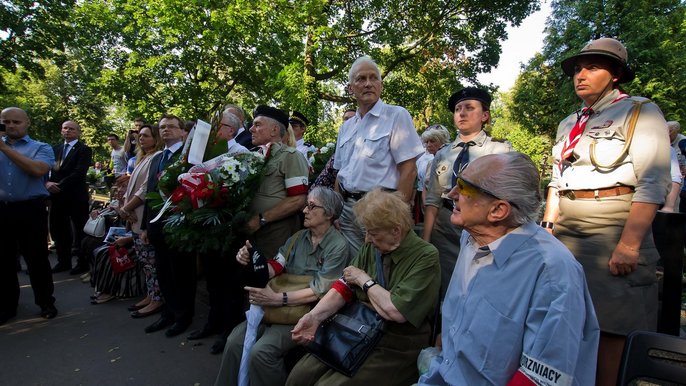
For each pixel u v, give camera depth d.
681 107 13.59
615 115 1.88
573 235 1.97
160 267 3.60
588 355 1.19
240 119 4.32
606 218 1.86
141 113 14.98
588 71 1.96
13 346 3.32
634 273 1.78
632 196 1.82
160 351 3.24
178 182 3.11
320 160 4.54
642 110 1.81
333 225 2.64
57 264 5.52
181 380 2.83
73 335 3.53
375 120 2.76
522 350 1.20
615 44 1.93
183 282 3.55
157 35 14.32
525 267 1.24
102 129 28.78
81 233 5.75
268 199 3.02
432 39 14.88
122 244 4.41
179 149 3.80
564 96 16.27
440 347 1.87
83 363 3.05
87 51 16.47
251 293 2.31
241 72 15.61
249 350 2.31
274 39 13.71
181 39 14.04
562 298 1.15
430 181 2.94
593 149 1.90
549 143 20.78
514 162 1.30
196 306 4.24
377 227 1.92
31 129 26.67
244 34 12.83
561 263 1.19
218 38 13.18
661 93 13.38
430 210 2.89
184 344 3.36
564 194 2.03
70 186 5.51
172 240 2.98
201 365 3.03
